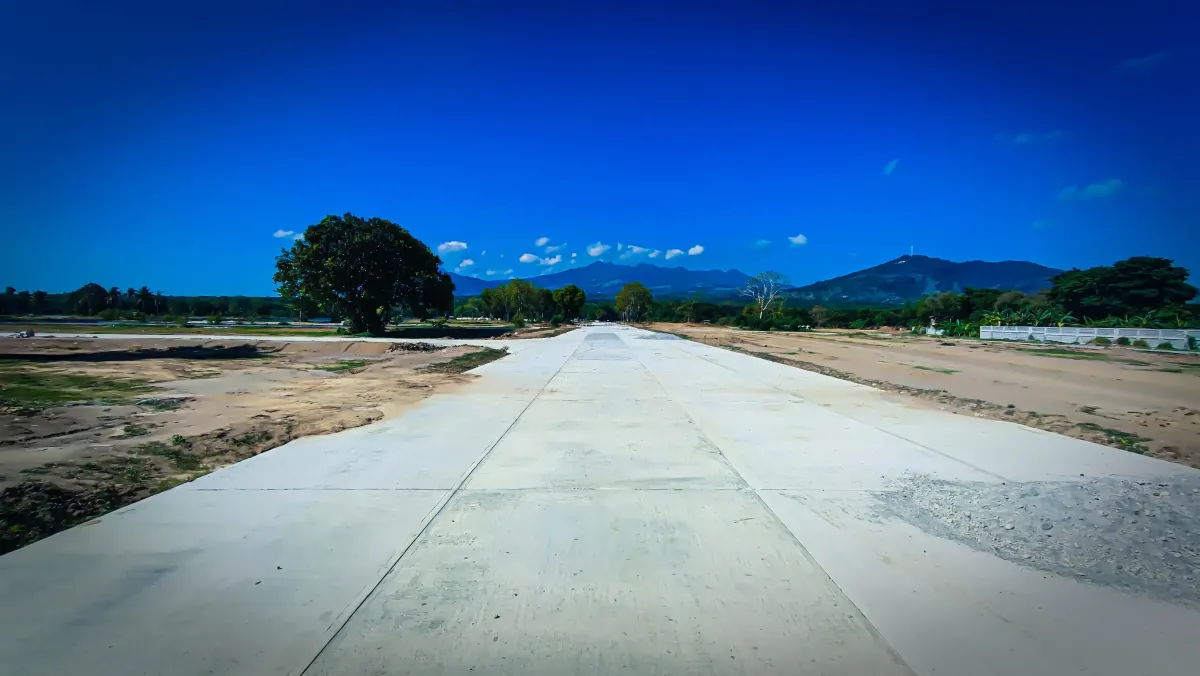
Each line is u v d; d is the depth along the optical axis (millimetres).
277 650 2707
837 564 3629
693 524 4293
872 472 5660
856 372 17297
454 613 3047
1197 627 2926
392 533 4102
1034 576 3473
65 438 7211
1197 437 8039
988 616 3031
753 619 2998
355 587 3316
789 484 5270
